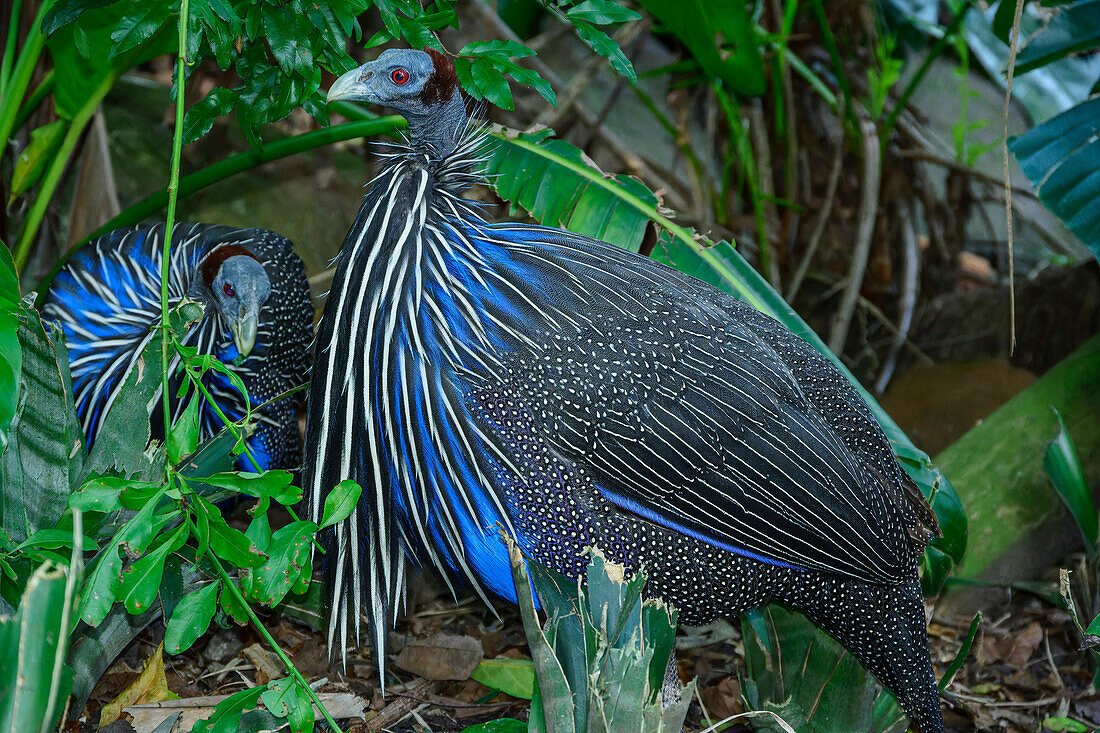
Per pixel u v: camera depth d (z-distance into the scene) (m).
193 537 4.36
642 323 4.38
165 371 3.87
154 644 5.34
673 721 3.87
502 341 4.30
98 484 3.59
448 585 4.79
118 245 5.95
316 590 5.58
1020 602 6.57
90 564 4.03
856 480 4.54
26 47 5.80
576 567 4.51
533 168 5.76
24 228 6.30
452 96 4.48
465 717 5.28
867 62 9.22
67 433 4.44
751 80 7.29
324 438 4.44
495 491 4.39
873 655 4.86
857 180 9.12
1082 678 5.95
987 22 9.02
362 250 4.32
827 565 4.52
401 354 4.28
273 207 8.02
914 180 9.38
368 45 4.61
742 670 5.64
